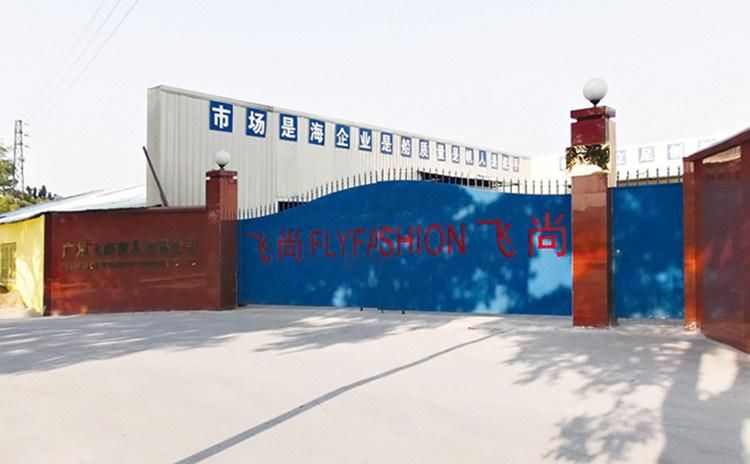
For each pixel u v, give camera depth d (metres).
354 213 12.80
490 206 11.20
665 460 3.96
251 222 14.22
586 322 9.20
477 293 11.27
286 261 13.67
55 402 5.79
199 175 15.95
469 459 4.08
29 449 4.49
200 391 6.07
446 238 11.62
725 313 7.68
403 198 12.14
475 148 23.45
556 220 10.66
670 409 5.02
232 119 16.61
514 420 4.87
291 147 17.81
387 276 12.26
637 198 9.81
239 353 8.11
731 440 4.29
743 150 7.09
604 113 9.24
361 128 19.61
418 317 11.09
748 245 7.02
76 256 15.01
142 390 6.17
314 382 6.32
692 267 8.71
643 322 9.52
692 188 8.70
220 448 4.41
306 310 12.79
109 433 4.82
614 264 9.63
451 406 5.31
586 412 5.01
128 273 14.63
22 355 8.46
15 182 50.38
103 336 10.20
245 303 14.17
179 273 14.23
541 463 3.97
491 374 6.46
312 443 4.46
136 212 14.62
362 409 5.29
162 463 4.15
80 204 21.11
